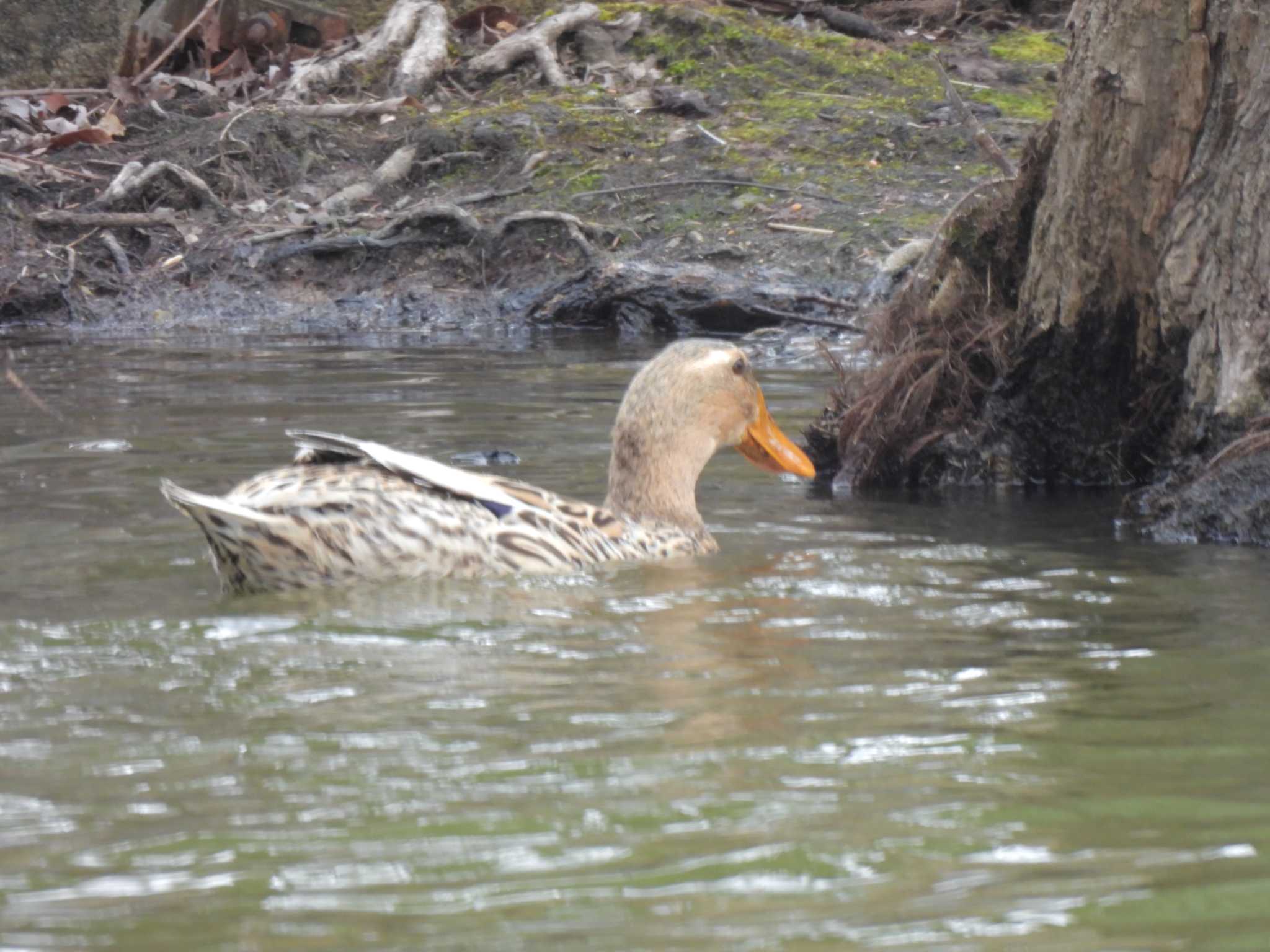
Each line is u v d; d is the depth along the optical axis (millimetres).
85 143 28203
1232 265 12258
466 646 8594
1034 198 14188
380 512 9945
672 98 29422
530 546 10438
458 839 5969
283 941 5199
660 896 5496
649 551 11094
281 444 14727
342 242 25797
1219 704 7523
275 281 25531
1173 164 12766
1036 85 31062
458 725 7262
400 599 9633
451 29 32406
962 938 5188
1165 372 13367
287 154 28141
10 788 6512
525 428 15617
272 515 9570
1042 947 5129
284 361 20438
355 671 8125
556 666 8211
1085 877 5629
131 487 12938
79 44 30469
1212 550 11289
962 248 14531
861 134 28297
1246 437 11789
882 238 24469
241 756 6855
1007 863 5750
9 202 26281
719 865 5742
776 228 25031
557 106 29250
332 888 5570
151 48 31094
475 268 25609
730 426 12266
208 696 7695
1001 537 11805
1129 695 7668
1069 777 6574
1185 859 5762
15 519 11859
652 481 11781
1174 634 8844
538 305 24578
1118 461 13969
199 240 26188
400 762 6781
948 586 10125
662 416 11820
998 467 14289
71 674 8062
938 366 14289
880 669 8180
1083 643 8664
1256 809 6195
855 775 6609
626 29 31750
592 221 26000
